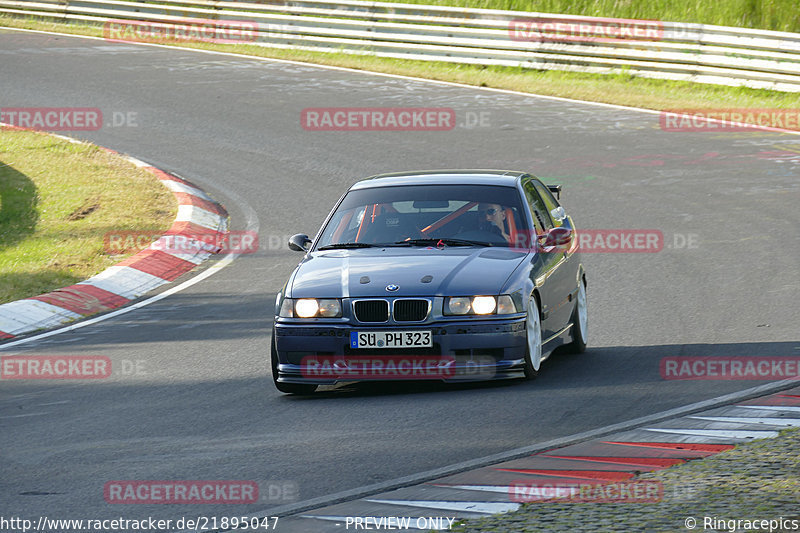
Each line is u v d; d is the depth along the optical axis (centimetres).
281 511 1850
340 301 2719
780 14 9638
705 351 3069
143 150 7062
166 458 2233
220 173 6494
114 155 6831
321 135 7250
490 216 3072
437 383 2916
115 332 3775
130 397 2862
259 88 8669
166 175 6369
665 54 8519
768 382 2662
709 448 2088
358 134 7238
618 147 6712
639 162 6325
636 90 8406
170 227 5356
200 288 4434
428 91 8488
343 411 2598
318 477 2052
